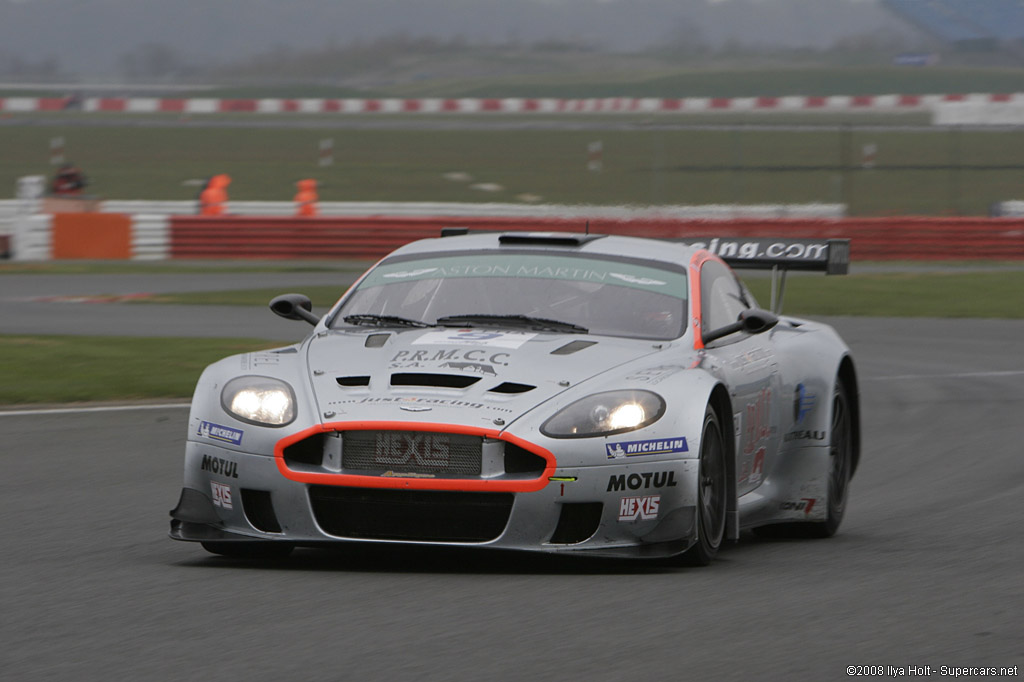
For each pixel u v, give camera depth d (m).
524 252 21.30
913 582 16.88
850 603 15.52
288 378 17.89
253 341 47.94
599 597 15.71
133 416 34.34
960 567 18.06
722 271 22.48
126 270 80.31
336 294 65.44
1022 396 39.75
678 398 17.47
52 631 14.10
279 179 129.75
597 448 16.75
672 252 21.69
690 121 190.00
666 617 14.71
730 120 191.38
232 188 121.06
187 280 73.69
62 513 22.50
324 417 17.05
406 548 16.84
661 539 17.03
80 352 44.25
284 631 14.02
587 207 92.75
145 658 12.98
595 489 16.70
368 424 16.81
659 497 17.02
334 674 12.39
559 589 16.17
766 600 15.65
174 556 18.69
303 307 21.28
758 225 85.69
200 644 13.51
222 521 17.55
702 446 17.55
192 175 133.62
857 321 59.41
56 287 70.25
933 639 13.84
